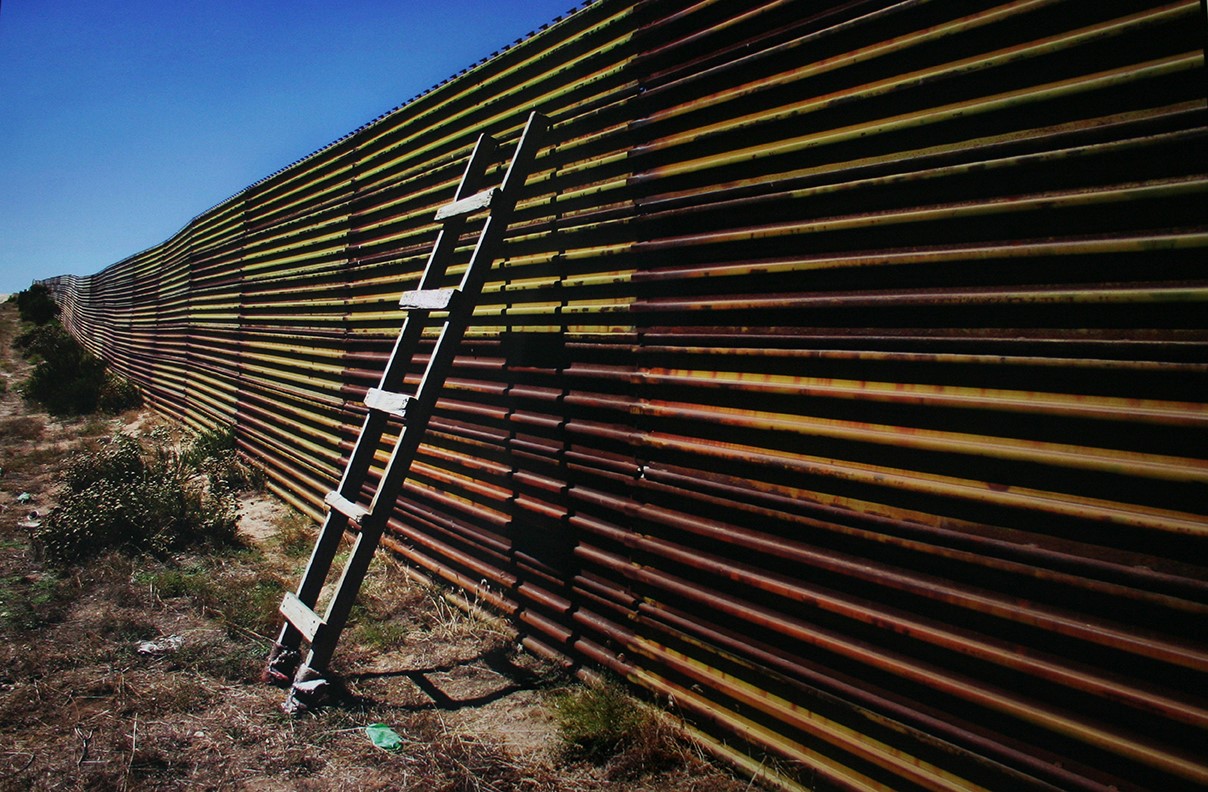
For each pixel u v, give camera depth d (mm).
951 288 2176
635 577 3166
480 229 4246
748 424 2713
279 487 7422
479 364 4180
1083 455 1906
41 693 3283
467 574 4418
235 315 8938
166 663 3654
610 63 3416
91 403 13922
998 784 2072
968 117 2162
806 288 2551
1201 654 1701
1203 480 1702
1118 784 1848
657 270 3092
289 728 3064
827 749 2508
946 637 2154
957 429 2166
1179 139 1770
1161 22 1800
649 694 3158
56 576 4879
